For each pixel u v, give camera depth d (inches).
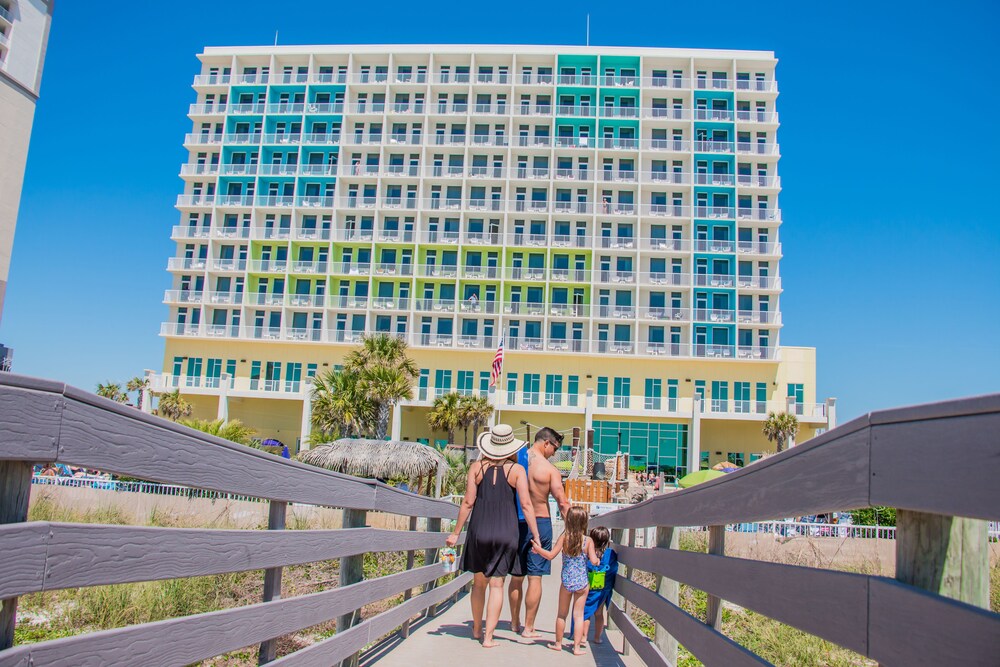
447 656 266.4
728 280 2402.8
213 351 2461.9
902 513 81.7
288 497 164.6
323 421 1669.5
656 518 238.8
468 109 2522.1
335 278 2480.3
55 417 89.4
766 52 2534.5
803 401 2367.1
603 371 2404.0
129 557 105.9
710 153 2449.6
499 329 2429.9
